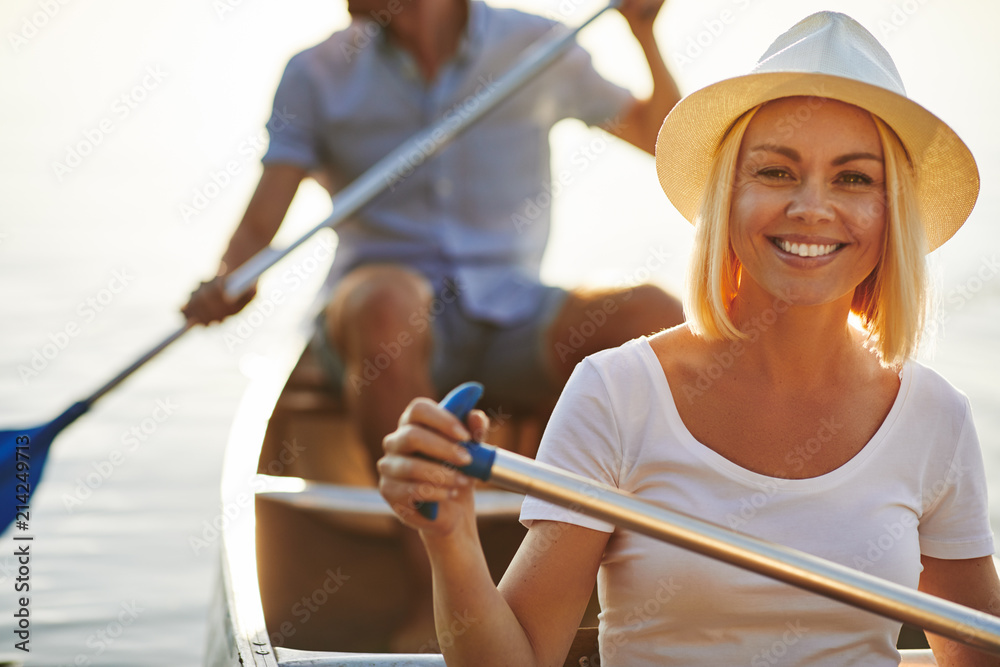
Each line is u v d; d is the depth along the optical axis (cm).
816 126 146
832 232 147
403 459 123
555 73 317
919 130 145
